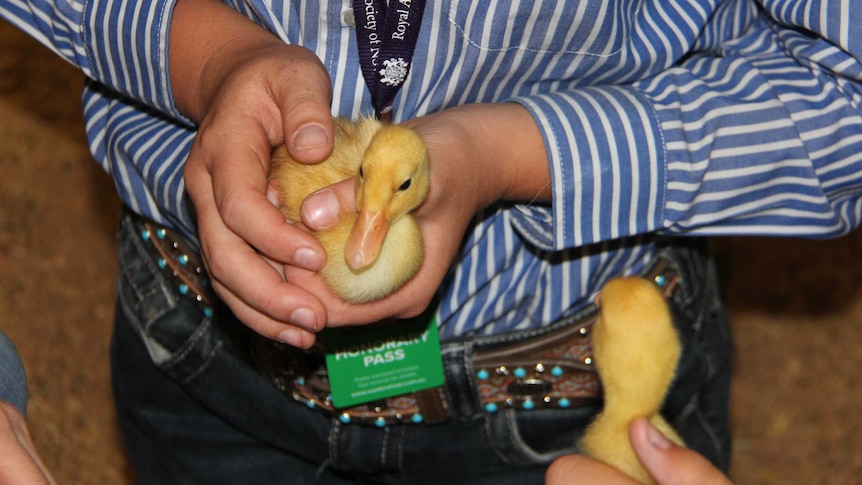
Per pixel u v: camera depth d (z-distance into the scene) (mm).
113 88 1152
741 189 1119
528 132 1086
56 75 2627
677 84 1121
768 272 2314
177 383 1238
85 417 1997
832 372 2172
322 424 1217
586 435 1072
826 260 2332
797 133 1108
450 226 1039
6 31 2693
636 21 1121
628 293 1037
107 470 1931
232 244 999
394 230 1005
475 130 1064
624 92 1109
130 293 1229
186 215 1133
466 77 1098
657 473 976
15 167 2428
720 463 1271
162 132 1169
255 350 1178
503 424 1198
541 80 1118
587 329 1162
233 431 1269
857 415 2100
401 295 1031
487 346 1168
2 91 2580
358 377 1156
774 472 2020
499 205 1131
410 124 1060
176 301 1209
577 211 1099
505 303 1162
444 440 1212
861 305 2275
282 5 1081
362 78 1092
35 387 2027
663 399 1077
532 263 1153
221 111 1015
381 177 971
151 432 1286
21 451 939
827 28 1092
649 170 1095
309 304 988
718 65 1154
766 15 1188
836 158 1114
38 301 2176
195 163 1020
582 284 1169
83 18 1107
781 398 2131
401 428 1211
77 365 2076
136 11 1089
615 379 1040
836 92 1110
